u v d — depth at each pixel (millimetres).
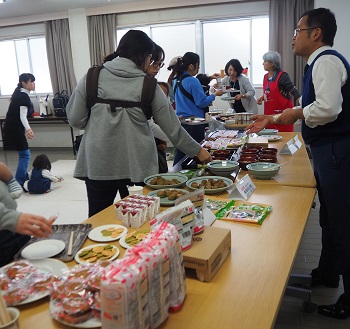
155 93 1830
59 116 6902
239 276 1076
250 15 6059
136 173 1875
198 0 6109
